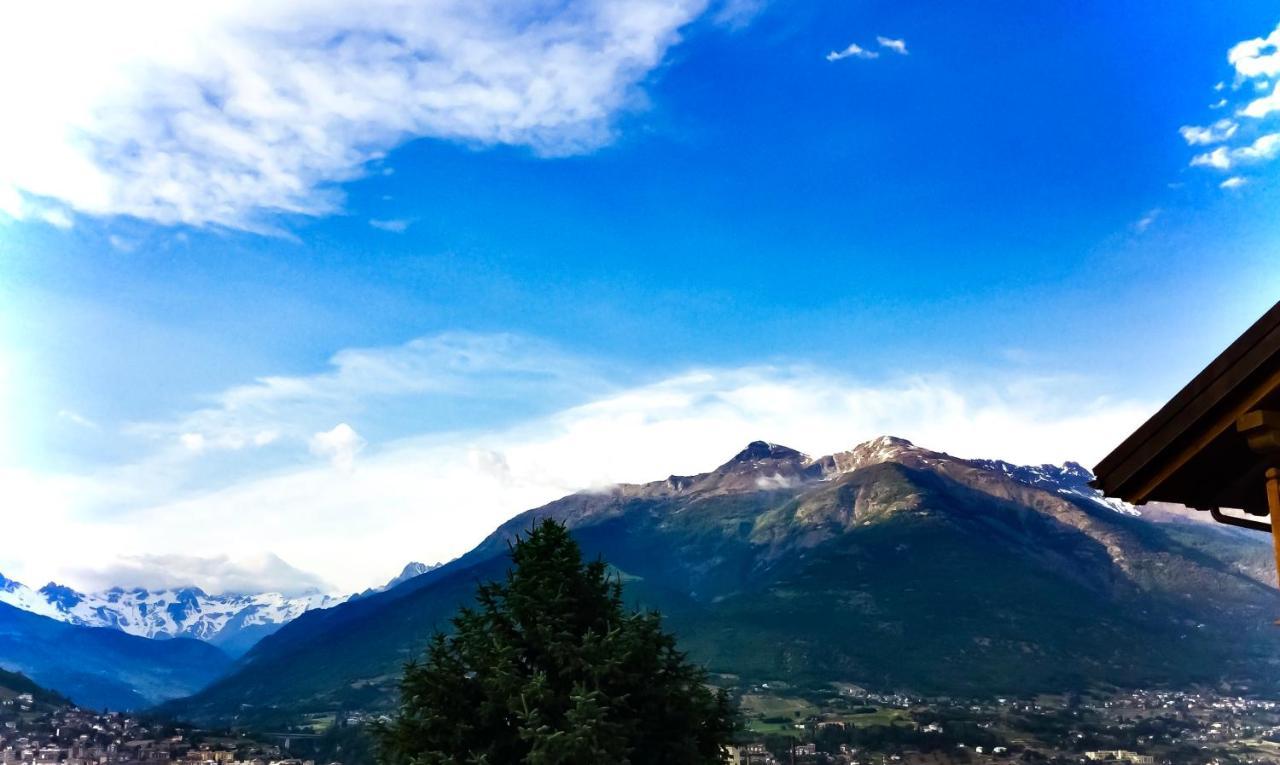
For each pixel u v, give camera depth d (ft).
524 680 85.30
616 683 84.79
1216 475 36.91
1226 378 33.17
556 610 89.76
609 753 79.51
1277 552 32.32
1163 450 35.35
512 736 84.79
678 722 87.66
